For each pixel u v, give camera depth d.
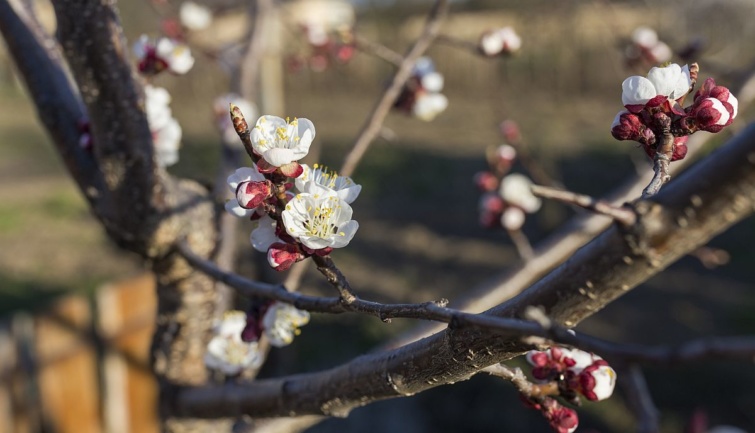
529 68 20.97
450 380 1.21
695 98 1.14
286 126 1.20
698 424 1.65
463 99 21.95
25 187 14.10
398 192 13.18
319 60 3.74
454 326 1.01
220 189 2.15
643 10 9.15
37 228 11.53
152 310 5.61
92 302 8.57
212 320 2.05
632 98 1.12
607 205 0.89
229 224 2.17
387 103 2.47
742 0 8.99
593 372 1.25
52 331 5.10
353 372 1.39
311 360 6.97
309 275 7.60
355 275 9.37
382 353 1.35
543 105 19.53
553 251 2.43
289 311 1.63
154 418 5.72
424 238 10.80
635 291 8.77
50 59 2.05
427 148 16.17
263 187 1.18
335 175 1.28
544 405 1.25
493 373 1.22
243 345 1.85
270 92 4.20
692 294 8.63
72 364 5.23
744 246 9.97
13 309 8.49
